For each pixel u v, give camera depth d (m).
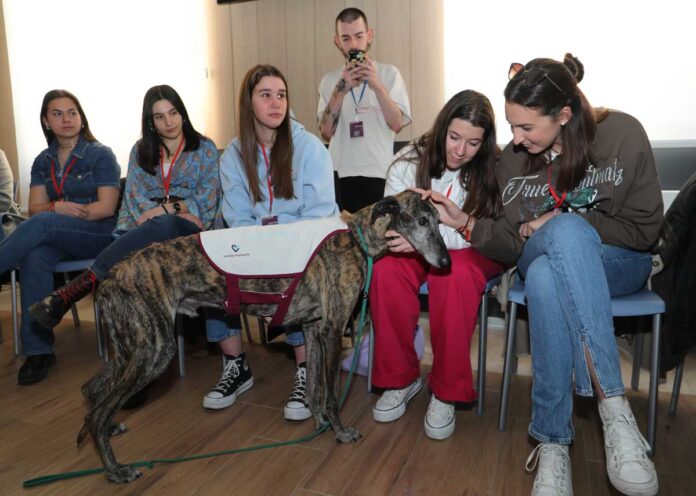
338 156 3.46
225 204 2.53
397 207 1.90
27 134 5.17
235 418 2.21
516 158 2.02
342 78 3.17
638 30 3.77
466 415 2.20
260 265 1.90
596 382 1.59
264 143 2.41
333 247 1.95
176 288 1.87
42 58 5.12
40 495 1.70
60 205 2.95
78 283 2.01
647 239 1.81
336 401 1.97
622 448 1.52
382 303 2.07
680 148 2.90
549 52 4.02
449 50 4.30
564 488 1.58
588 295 1.57
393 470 1.80
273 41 4.98
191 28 5.21
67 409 2.32
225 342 2.38
